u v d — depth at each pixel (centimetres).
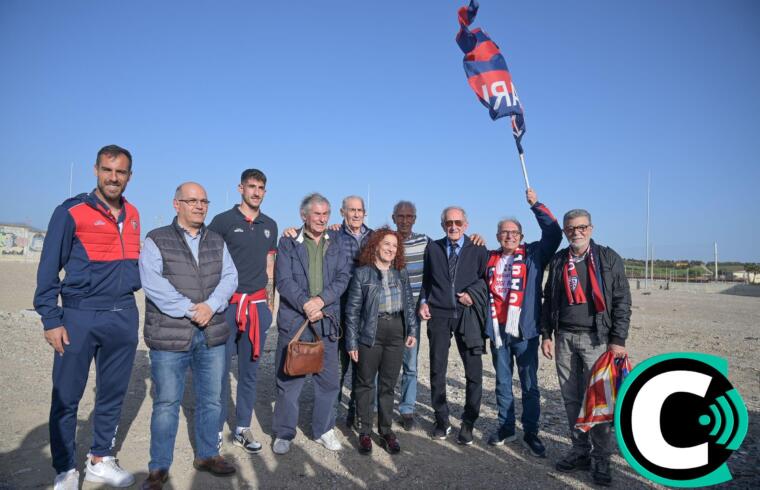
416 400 659
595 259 425
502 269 507
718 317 1731
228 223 471
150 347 377
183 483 399
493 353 505
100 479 388
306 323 467
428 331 521
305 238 500
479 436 525
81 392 371
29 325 1086
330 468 437
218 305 394
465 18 566
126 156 380
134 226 397
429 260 531
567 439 522
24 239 4228
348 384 721
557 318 445
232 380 720
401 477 423
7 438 469
